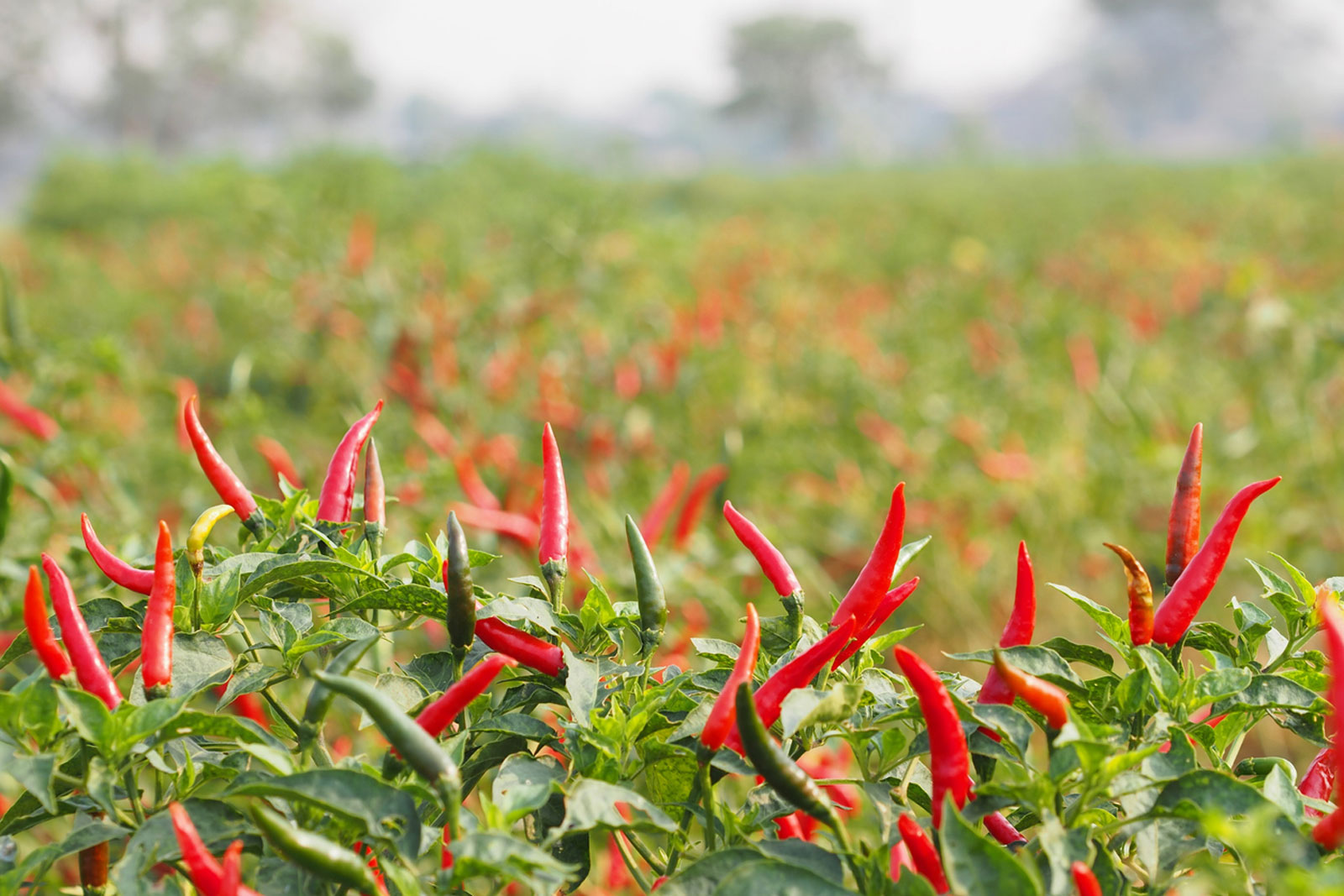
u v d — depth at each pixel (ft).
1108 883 4.36
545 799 4.33
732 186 97.30
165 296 34.50
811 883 4.01
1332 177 69.00
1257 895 4.25
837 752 8.76
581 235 27.25
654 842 7.14
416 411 18.78
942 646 16.97
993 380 24.97
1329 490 18.20
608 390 20.68
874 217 64.69
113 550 9.65
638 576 5.22
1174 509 5.29
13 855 4.93
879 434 20.42
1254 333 24.79
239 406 15.90
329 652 5.43
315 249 25.41
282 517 5.90
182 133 274.16
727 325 27.22
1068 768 4.27
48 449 12.53
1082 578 17.80
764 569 5.33
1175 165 95.04
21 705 4.30
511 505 12.09
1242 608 5.41
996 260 41.27
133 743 4.26
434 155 65.05
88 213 69.72
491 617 5.18
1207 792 4.25
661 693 5.12
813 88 350.02
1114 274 38.52
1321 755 5.12
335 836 4.41
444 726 4.42
